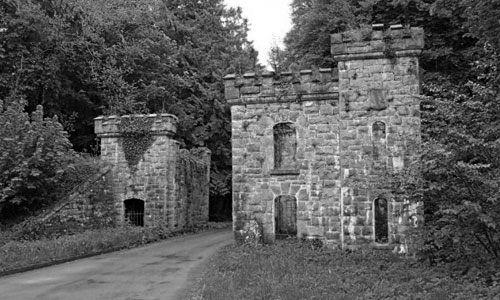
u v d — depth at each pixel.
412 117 17.27
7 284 13.30
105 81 31.94
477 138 12.29
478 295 9.93
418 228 13.76
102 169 25.98
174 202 27.25
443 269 12.54
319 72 19.00
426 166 12.47
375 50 17.56
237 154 19.69
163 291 12.20
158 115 26.67
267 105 19.62
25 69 28.02
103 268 16.02
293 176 19.09
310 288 10.97
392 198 16.70
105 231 22.61
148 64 35.91
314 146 18.98
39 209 22.84
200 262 17.12
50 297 11.66
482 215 11.34
